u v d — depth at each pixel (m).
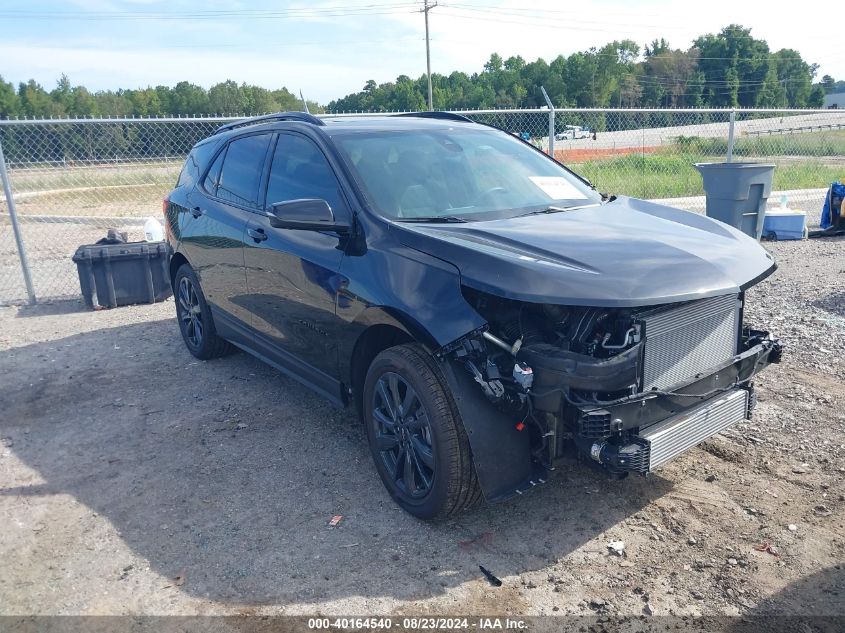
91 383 5.62
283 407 5.00
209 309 5.71
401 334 3.54
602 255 3.15
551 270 2.97
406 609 2.87
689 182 16.36
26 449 4.47
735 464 3.93
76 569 3.21
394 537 3.37
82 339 6.87
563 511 3.54
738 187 9.06
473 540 3.33
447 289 3.14
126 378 5.71
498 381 2.99
